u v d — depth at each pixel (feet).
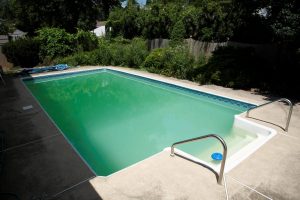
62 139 17.39
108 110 29.17
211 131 23.30
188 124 25.22
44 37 51.13
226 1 37.19
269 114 23.09
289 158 15.42
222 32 44.01
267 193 12.21
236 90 32.50
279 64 33.81
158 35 62.49
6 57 49.55
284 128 19.86
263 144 17.19
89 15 87.35
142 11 67.26
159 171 13.56
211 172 13.55
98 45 57.00
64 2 78.13
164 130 23.70
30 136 17.84
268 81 32.45
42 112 22.88
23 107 24.27
